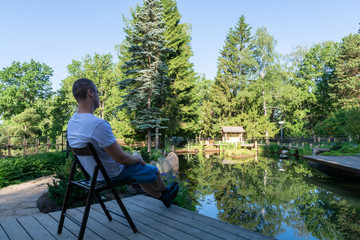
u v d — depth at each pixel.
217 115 37.69
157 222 2.41
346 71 31.44
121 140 28.42
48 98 36.12
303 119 38.41
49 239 2.07
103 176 1.94
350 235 4.84
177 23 28.22
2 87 31.66
